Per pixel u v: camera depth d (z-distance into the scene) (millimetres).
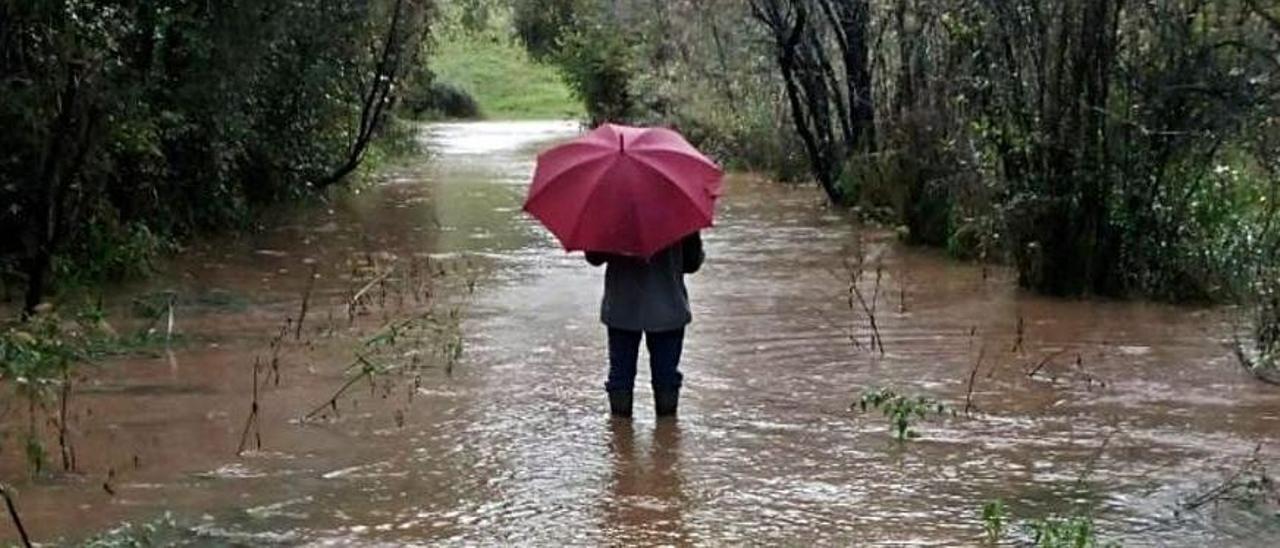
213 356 10625
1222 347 11219
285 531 6840
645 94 34875
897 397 9047
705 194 8750
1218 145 13461
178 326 11766
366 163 25984
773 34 22812
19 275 12867
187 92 15992
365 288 13711
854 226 19406
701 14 29344
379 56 22672
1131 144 13578
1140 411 9156
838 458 8094
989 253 15586
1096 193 13562
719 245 17469
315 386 9734
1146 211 13570
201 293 13461
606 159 8711
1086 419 8961
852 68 21031
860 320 12336
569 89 48250
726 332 11742
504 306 12953
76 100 12273
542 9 48750
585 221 8594
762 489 7531
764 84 27547
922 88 17797
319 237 17969
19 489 7422
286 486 7539
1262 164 13305
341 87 21609
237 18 16344
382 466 7918
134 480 7598
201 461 7957
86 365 10195
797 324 12102
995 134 14195
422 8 22672
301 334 11516
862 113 21000
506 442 8422
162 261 15234
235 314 12391
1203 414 9086
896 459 8078
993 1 14062
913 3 18109
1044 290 13734
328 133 22281
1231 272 13359
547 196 8789
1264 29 12750
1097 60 13547
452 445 8352
